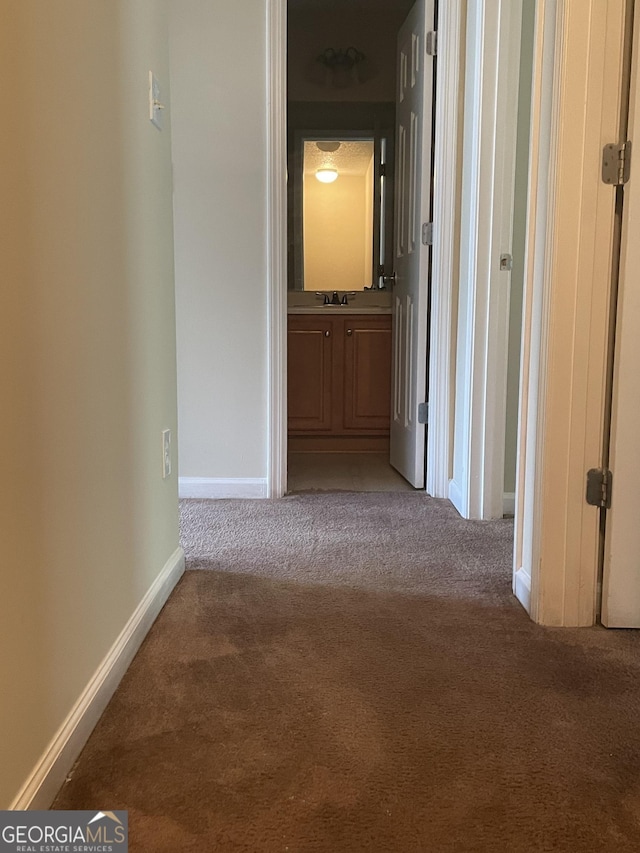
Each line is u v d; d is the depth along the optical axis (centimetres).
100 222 127
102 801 104
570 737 121
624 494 161
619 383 157
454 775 111
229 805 103
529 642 158
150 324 167
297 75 430
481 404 254
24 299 93
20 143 92
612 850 95
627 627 166
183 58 273
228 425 290
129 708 129
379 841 96
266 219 280
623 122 154
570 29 151
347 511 271
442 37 270
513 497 268
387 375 396
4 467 87
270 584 193
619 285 156
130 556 150
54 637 106
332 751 117
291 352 394
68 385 111
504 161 243
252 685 138
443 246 279
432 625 167
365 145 436
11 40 89
